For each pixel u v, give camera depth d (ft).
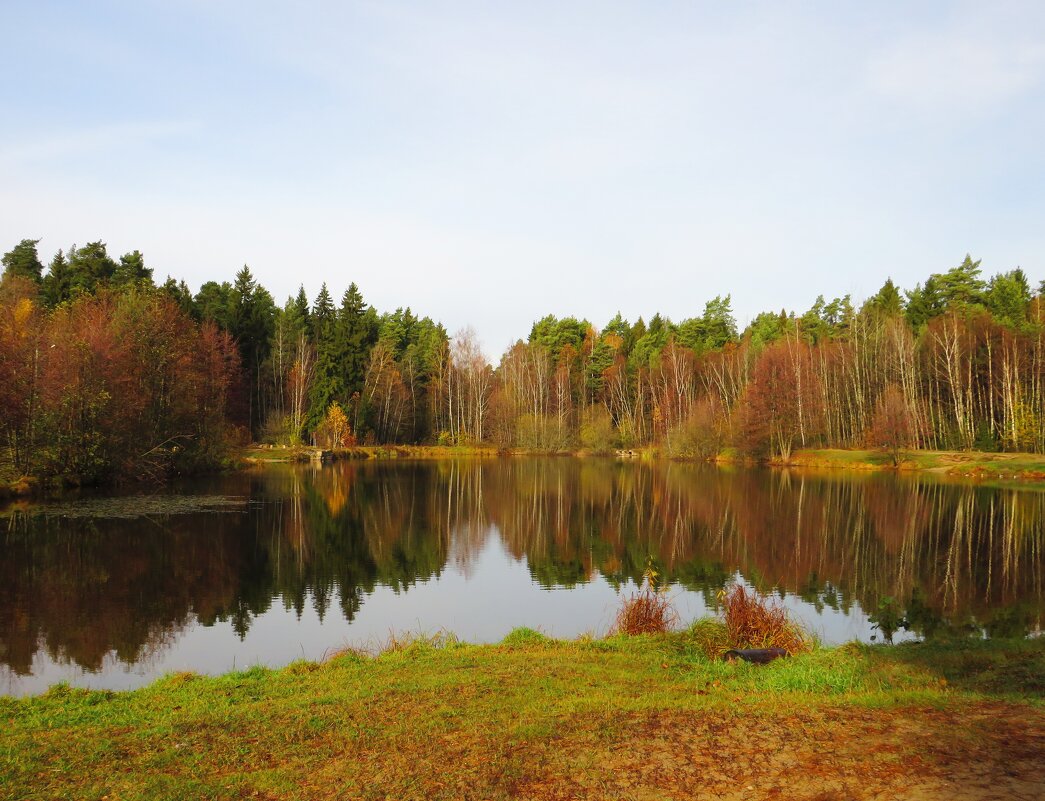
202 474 165.48
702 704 28.17
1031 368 209.97
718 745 22.90
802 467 208.44
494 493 143.74
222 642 48.83
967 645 39.63
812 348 251.19
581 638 46.83
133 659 44.75
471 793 20.45
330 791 21.22
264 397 264.93
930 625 53.26
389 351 287.28
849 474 184.65
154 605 57.82
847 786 19.15
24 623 52.24
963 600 62.08
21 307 148.66
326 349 253.85
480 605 59.88
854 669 33.27
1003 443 200.44
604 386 316.19
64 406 118.52
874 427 211.20
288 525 97.96
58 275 217.97
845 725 23.95
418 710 28.81
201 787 21.72
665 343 313.73
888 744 21.88
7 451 118.11
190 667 43.37
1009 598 62.80
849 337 252.21
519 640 45.32
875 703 26.43
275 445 237.66
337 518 106.01
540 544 89.20
